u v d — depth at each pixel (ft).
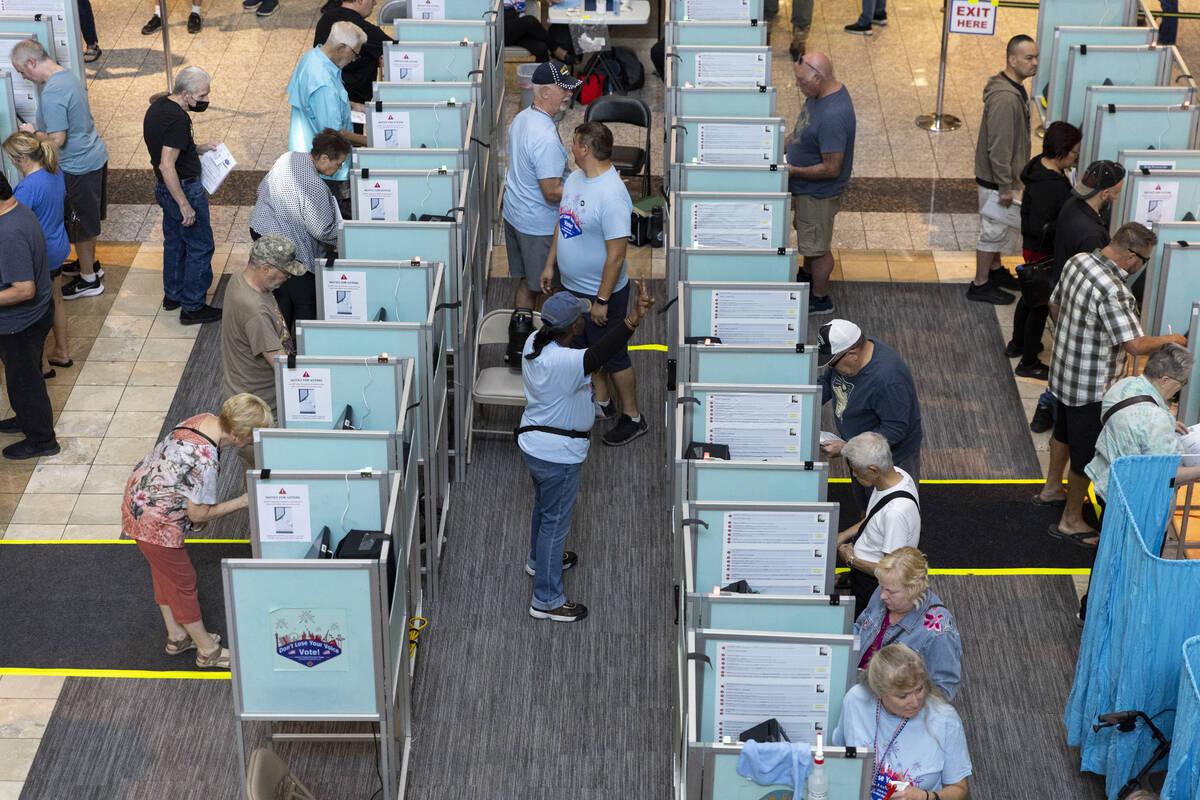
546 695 19.52
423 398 20.25
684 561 16.61
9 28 28.60
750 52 27.76
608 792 18.03
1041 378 26.55
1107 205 24.41
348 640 15.93
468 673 19.84
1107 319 20.92
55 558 21.83
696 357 19.54
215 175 26.63
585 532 22.70
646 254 30.25
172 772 18.16
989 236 28.19
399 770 17.89
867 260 30.32
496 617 20.88
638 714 19.22
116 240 30.42
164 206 26.94
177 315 28.04
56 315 25.76
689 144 25.22
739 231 22.77
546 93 24.25
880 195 32.55
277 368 19.08
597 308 22.58
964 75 37.17
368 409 19.36
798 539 16.69
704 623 15.60
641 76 36.81
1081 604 20.72
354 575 15.52
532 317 23.24
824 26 39.47
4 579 21.35
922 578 15.39
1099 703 17.47
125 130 34.27
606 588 21.53
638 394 26.08
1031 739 18.79
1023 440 25.04
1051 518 23.00
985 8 32.60
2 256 21.99
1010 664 20.10
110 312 28.04
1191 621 16.31
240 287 20.52
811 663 14.64
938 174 33.35
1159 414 19.02
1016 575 21.77
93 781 17.99
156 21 38.93
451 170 23.68
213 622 20.71
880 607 16.14
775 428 18.85
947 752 14.53
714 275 22.07
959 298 29.04
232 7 40.16
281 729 18.74
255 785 14.39
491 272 29.71
